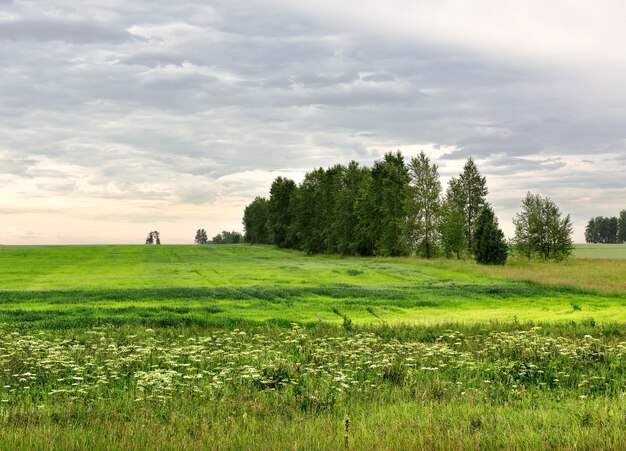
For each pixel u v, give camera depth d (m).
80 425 8.49
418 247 84.19
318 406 10.20
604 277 48.78
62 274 67.31
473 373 13.56
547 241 80.69
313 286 43.81
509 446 6.87
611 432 7.10
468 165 101.31
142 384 11.20
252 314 28.86
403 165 101.00
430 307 33.44
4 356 15.03
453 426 7.85
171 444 7.23
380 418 8.73
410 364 14.41
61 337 20.44
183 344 18.95
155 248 160.88
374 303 34.16
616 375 12.99
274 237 144.88
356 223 102.56
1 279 58.97
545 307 33.69
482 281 50.66
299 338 19.88
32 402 10.67
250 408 9.81
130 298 35.38
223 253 127.62
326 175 117.12
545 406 9.80
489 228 72.06
